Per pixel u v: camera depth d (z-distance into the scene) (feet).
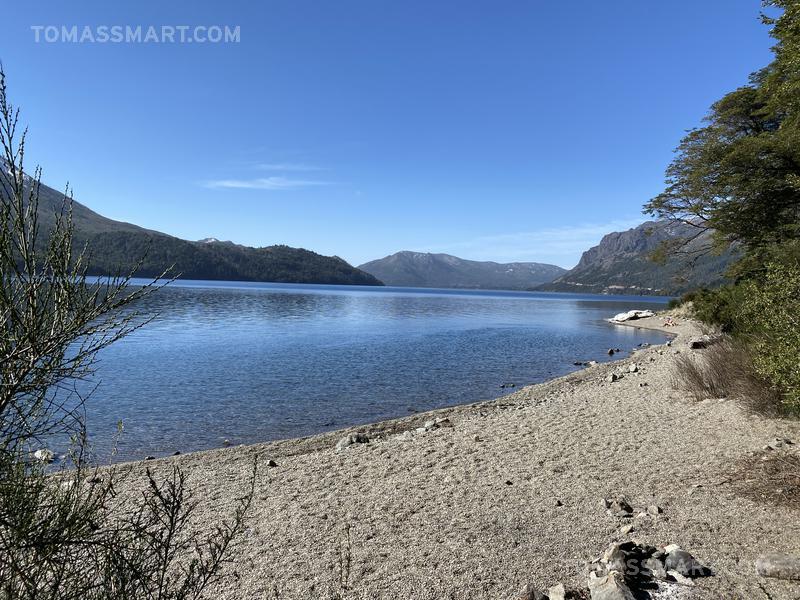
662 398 36.17
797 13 30.78
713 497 17.58
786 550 13.58
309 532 17.46
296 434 38.75
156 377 59.93
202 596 13.19
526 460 24.35
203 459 30.17
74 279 6.84
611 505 17.89
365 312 202.39
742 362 31.55
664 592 12.00
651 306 340.18
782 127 52.06
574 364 76.28
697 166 67.92
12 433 6.57
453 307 277.03
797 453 19.98
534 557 14.64
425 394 53.93
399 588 13.38
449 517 18.04
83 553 8.47
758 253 61.00
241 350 85.05
